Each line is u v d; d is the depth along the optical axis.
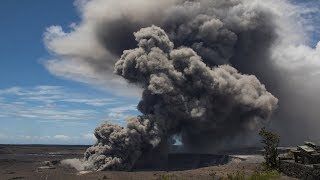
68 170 96.88
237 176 49.88
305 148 46.84
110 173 86.12
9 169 98.12
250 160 87.44
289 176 46.88
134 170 98.00
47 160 120.12
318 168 39.44
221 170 65.69
